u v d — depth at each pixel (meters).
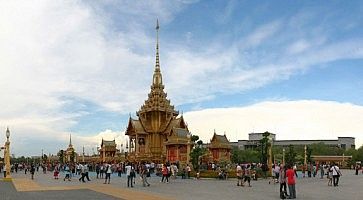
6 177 58.31
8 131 60.31
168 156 90.25
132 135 110.25
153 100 110.19
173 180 59.66
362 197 31.45
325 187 43.97
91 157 156.38
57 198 29.44
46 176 74.69
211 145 108.25
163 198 29.89
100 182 52.81
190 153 76.50
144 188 41.41
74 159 147.38
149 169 71.44
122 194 33.47
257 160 125.44
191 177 66.81
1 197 30.36
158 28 118.19
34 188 40.88
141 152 107.19
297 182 54.94
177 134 90.31
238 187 43.50
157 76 113.62
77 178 65.00
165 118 110.44
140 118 109.88
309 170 74.62
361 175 85.38
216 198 29.97
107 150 132.75
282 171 30.70
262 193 35.12
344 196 32.38
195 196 31.73
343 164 169.88
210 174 65.62
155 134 108.00
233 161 126.81
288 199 29.86
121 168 74.94
